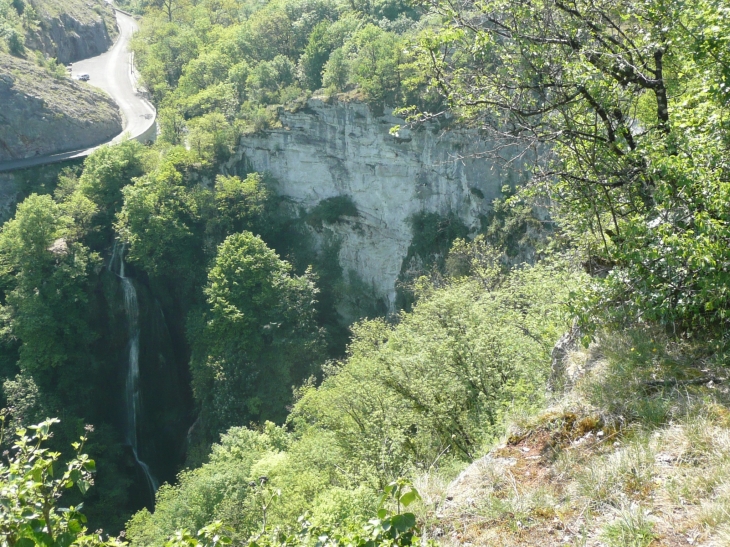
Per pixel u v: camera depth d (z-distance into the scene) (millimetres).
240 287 46094
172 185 54750
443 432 15953
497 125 11500
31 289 47719
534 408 9781
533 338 16000
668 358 8469
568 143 10664
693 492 6062
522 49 10375
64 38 98938
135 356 51750
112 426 47500
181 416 51750
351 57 55375
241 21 93062
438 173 48812
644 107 13180
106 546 5855
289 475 21297
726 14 8336
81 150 69312
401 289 51188
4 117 65188
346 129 53156
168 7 105875
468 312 20000
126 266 53406
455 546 6414
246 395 44125
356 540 5680
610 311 9461
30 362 44656
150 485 48062
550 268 18953
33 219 47281
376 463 16438
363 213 55219
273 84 64062
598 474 6684
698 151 8664
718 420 6879
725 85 8648
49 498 5375
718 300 8070
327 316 55094
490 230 43438
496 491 7117
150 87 86688
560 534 6160
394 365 18828
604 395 8102
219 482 26031
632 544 5598
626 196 10734
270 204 57531
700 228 7848
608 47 10633
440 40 10898
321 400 26172
